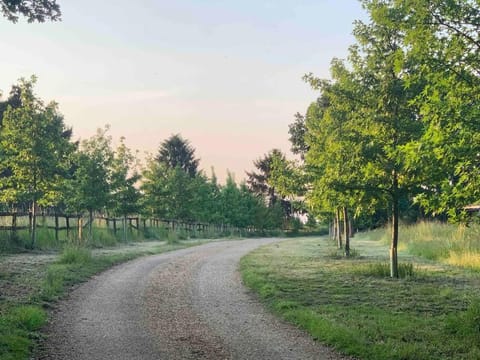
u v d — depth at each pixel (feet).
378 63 49.90
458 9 28.27
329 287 43.75
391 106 49.55
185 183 164.66
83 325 29.35
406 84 30.81
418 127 47.52
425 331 27.55
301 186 82.02
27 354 22.84
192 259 72.02
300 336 27.43
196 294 41.37
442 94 29.35
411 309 34.27
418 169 44.88
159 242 113.91
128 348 24.59
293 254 83.92
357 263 66.08
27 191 77.15
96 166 94.79
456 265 62.95
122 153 107.04
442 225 102.63
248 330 28.76
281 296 38.96
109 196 97.04
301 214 274.57
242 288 44.86
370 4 47.93
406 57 45.78
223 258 74.90
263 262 67.41
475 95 27.89
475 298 38.32
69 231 89.76
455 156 26.94
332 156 51.78
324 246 111.55
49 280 43.14
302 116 184.55
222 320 31.42
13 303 33.09
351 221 190.90
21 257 62.64
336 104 53.36
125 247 91.15
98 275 51.52
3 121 77.41
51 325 29.04
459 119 26.94
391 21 33.14
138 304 36.42
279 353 24.04
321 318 29.91
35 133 77.41
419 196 31.32
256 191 308.19
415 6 29.30
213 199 200.54
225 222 203.82
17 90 165.99
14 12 37.24
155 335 27.37
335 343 25.30
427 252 76.23
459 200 28.37
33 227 74.95
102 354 23.47
